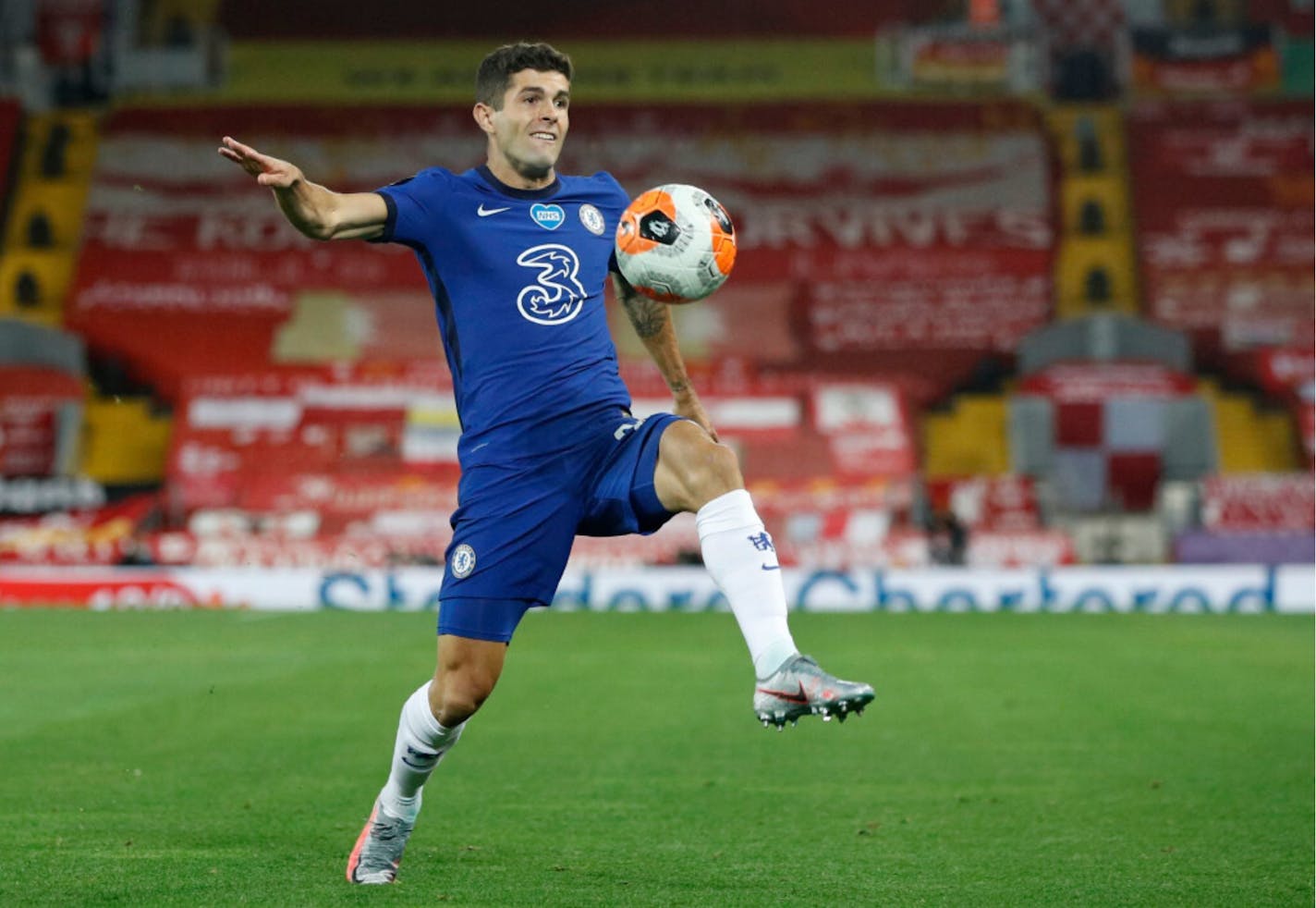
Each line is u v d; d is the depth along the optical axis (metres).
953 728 20.66
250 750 18.45
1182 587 43.88
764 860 12.51
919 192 67.75
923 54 70.75
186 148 69.38
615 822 14.20
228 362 61.38
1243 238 65.38
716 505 10.18
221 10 72.19
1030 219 66.56
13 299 63.44
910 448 57.22
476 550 10.70
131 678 26.09
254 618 39.44
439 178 10.94
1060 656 30.47
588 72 71.75
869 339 62.25
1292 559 49.62
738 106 70.50
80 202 67.12
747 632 9.91
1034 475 56.72
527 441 10.73
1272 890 11.49
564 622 39.00
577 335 10.95
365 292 64.94
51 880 11.55
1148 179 67.44
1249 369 60.31
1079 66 70.19
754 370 61.00
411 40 72.81
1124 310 63.09
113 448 57.56
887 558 49.16
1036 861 12.51
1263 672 27.58
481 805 15.07
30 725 20.53
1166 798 15.52
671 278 10.64
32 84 69.94
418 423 58.16
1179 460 57.41
